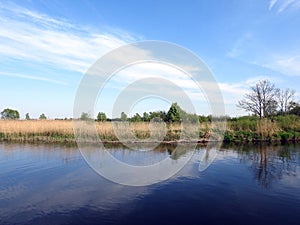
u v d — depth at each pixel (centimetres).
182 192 832
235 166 1202
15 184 903
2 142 1895
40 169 1107
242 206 723
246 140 2159
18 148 1633
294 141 2194
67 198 770
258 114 3906
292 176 1030
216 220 635
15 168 1123
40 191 831
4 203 730
